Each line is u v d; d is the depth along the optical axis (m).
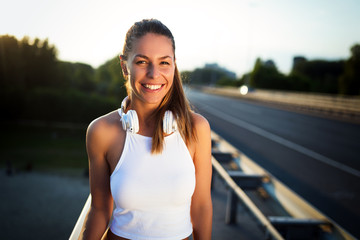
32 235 11.34
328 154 8.67
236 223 2.45
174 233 1.15
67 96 34.38
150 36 1.09
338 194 5.43
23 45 41.31
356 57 33.25
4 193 15.27
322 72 48.19
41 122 35.22
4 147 24.61
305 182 6.07
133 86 1.14
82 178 18.00
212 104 25.19
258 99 29.91
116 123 1.19
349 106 16.50
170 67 1.13
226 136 11.09
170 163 1.14
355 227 4.16
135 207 1.12
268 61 49.72
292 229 2.29
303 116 17.98
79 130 32.47
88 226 1.20
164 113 1.16
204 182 1.24
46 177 17.97
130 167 1.13
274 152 8.73
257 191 3.53
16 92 34.47
